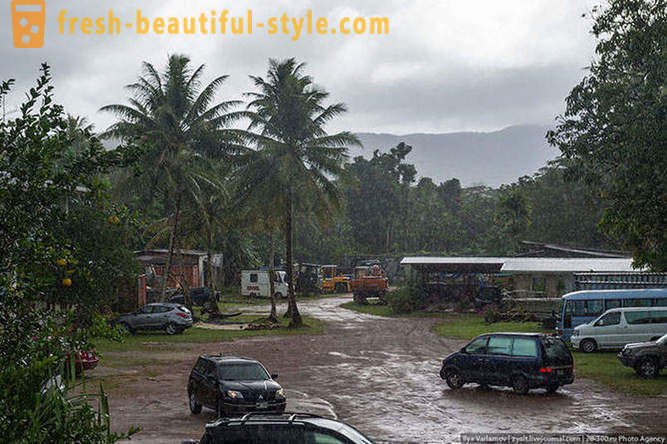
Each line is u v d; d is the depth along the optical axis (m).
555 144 19.84
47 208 5.50
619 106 18.30
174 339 36.00
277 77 44.78
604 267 45.34
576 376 23.47
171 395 20.17
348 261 99.31
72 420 4.68
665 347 22.62
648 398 19.03
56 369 5.03
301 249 93.62
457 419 16.50
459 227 113.31
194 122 42.69
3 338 5.14
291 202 43.72
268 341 36.12
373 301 66.69
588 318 32.25
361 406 18.38
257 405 15.78
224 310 55.66
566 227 79.12
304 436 8.38
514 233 78.50
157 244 62.22
